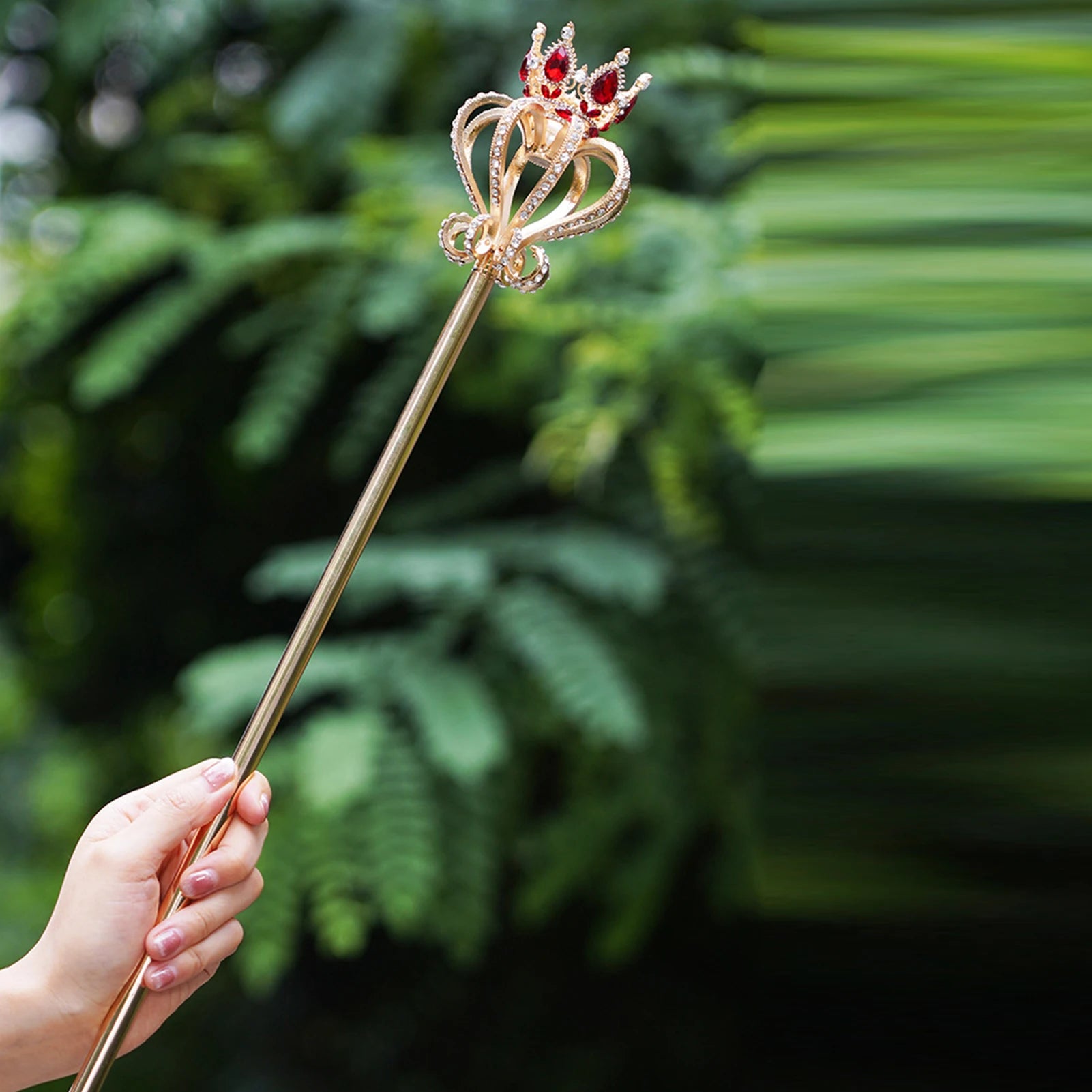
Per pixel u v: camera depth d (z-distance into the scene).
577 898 2.22
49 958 1.26
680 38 1.97
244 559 2.60
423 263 1.86
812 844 1.16
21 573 2.90
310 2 2.14
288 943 1.74
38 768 2.54
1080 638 1.13
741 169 1.89
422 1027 2.36
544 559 1.84
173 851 1.29
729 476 1.90
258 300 2.24
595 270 1.86
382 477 1.24
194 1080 2.40
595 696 1.74
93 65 2.29
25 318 2.02
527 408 2.08
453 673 1.80
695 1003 2.29
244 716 1.80
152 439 2.56
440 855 1.79
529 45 2.02
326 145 2.06
